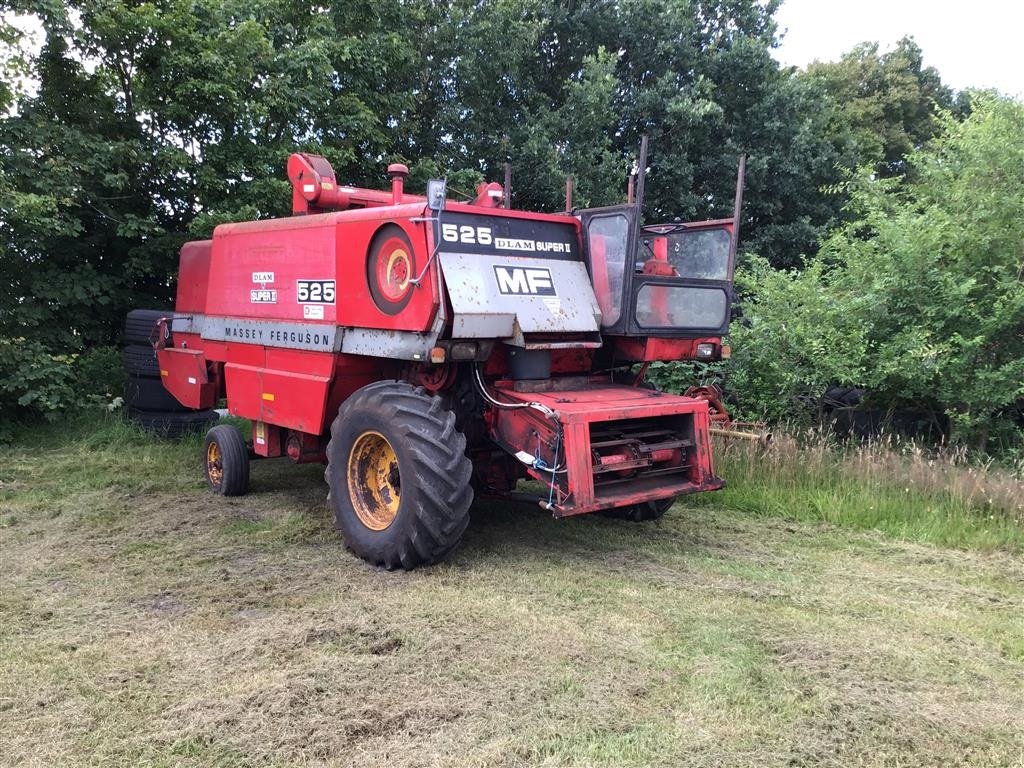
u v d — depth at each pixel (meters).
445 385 5.34
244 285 6.47
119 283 10.31
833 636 3.99
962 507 6.12
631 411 4.96
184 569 4.97
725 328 5.95
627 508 6.11
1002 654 3.87
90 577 4.81
